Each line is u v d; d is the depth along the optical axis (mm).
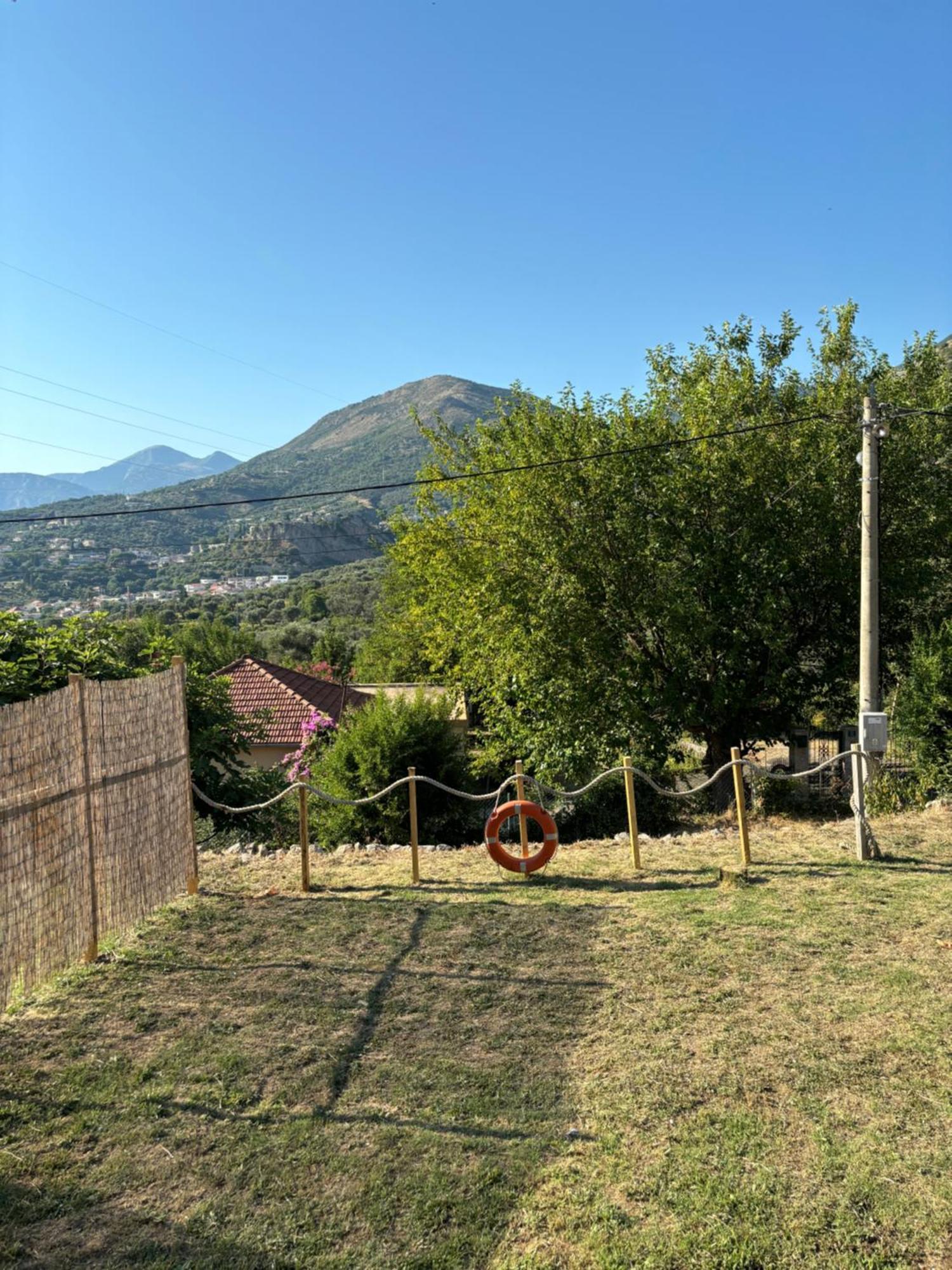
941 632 12688
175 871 7570
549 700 17516
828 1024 4875
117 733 6547
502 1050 4746
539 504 17109
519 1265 3111
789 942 6176
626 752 16562
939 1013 4957
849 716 18766
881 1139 3779
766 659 17172
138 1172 3713
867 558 11352
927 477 17750
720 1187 3479
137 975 5852
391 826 13266
